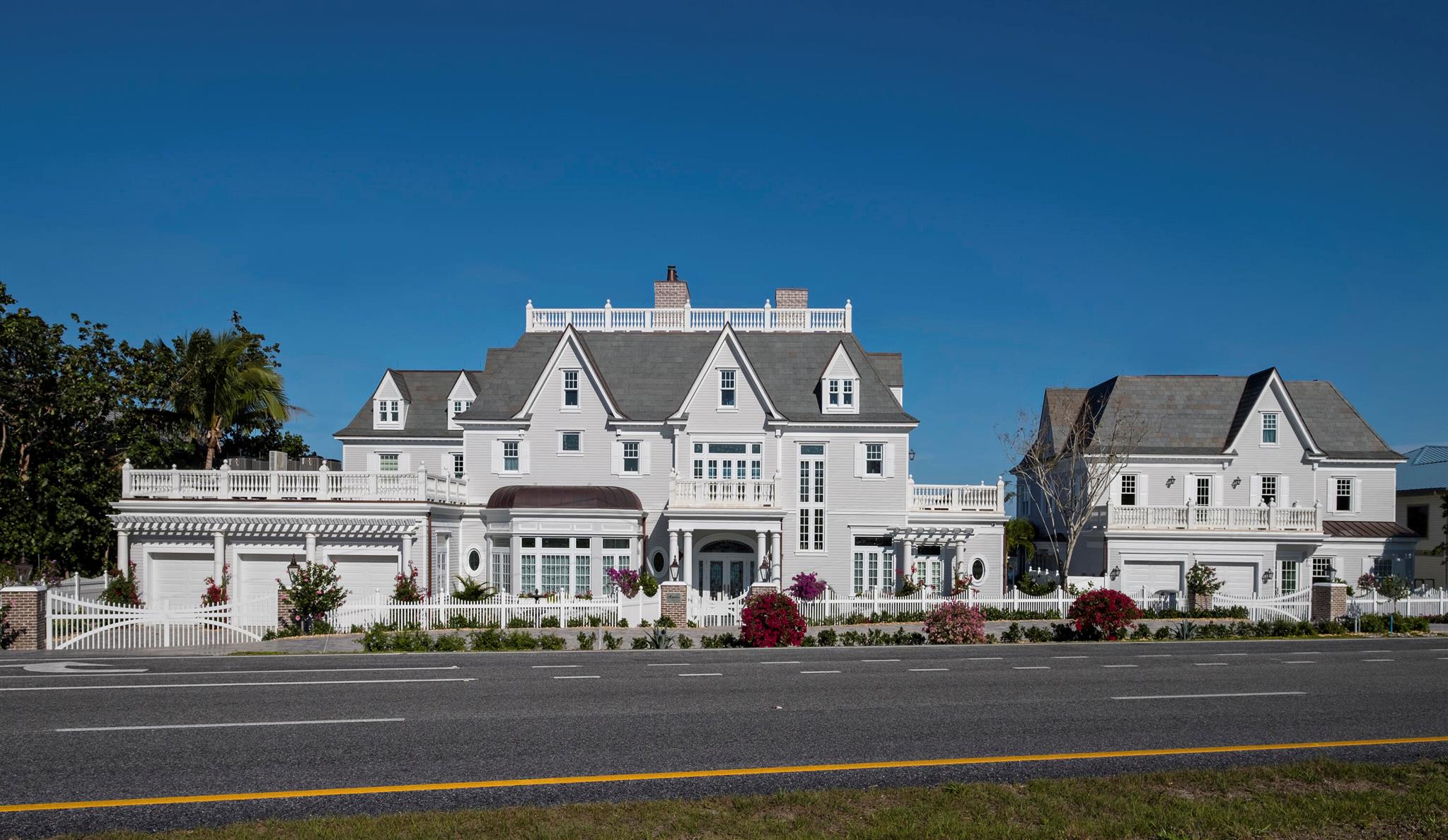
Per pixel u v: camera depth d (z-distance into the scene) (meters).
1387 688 20.50
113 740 14.70
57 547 41.72
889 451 45.81
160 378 48.09
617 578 40.09
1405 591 39.75
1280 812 10.95
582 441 46.25
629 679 21.17
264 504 39.56
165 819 10.81
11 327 41.91
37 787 12.06
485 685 20.22
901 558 45.38
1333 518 54.31
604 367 48.44
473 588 36.38
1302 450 53.44
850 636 30.16
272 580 40.25
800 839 10.07
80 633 28.67
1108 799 11.45
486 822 10.52
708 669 23.11
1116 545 48.19
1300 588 48.69
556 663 24.20
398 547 39.97
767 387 47.12
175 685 20.06
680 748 14.24
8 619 27.55
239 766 13.12
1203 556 48.12
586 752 14.00
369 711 17.12
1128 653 27.12
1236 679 21.64
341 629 31.86
